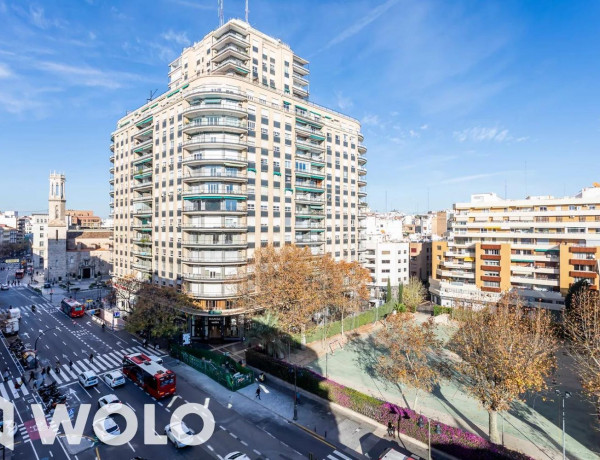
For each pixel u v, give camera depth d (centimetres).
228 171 5434
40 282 10931
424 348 3591
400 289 7788
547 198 7231
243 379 3866
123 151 7444
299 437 2902
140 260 6712
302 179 6631
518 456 2422
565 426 3091
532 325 3559
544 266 6744
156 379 3550
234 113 5362
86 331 5947
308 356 4822
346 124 7819
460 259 7888
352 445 2798
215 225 5297
